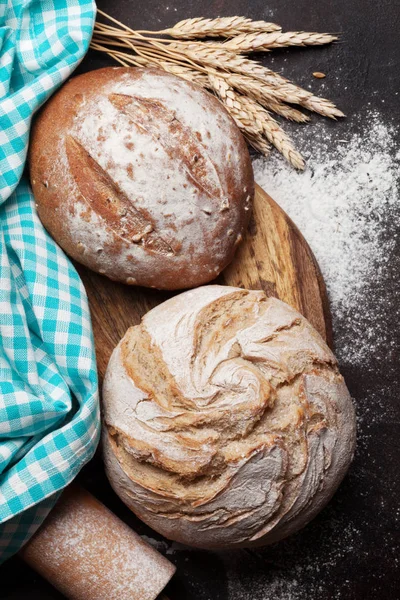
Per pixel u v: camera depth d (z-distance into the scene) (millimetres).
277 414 754
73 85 811
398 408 870
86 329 797
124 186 783
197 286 818
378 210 875
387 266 873
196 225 792
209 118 800
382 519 867
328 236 875
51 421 777
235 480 744
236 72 848
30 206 823
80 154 794
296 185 877
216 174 792
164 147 784
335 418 766
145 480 762
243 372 749
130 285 841
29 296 805
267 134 843
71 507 789
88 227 792
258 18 887
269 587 866
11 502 756
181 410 752
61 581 787
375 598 861
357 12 882
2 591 854
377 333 872
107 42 859
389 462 869
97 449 828
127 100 794
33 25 826
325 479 765
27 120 800
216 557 870
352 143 877
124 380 768
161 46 847
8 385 767
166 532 781
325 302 840
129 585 780
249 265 836
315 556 867
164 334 768
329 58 882
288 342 766
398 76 878
